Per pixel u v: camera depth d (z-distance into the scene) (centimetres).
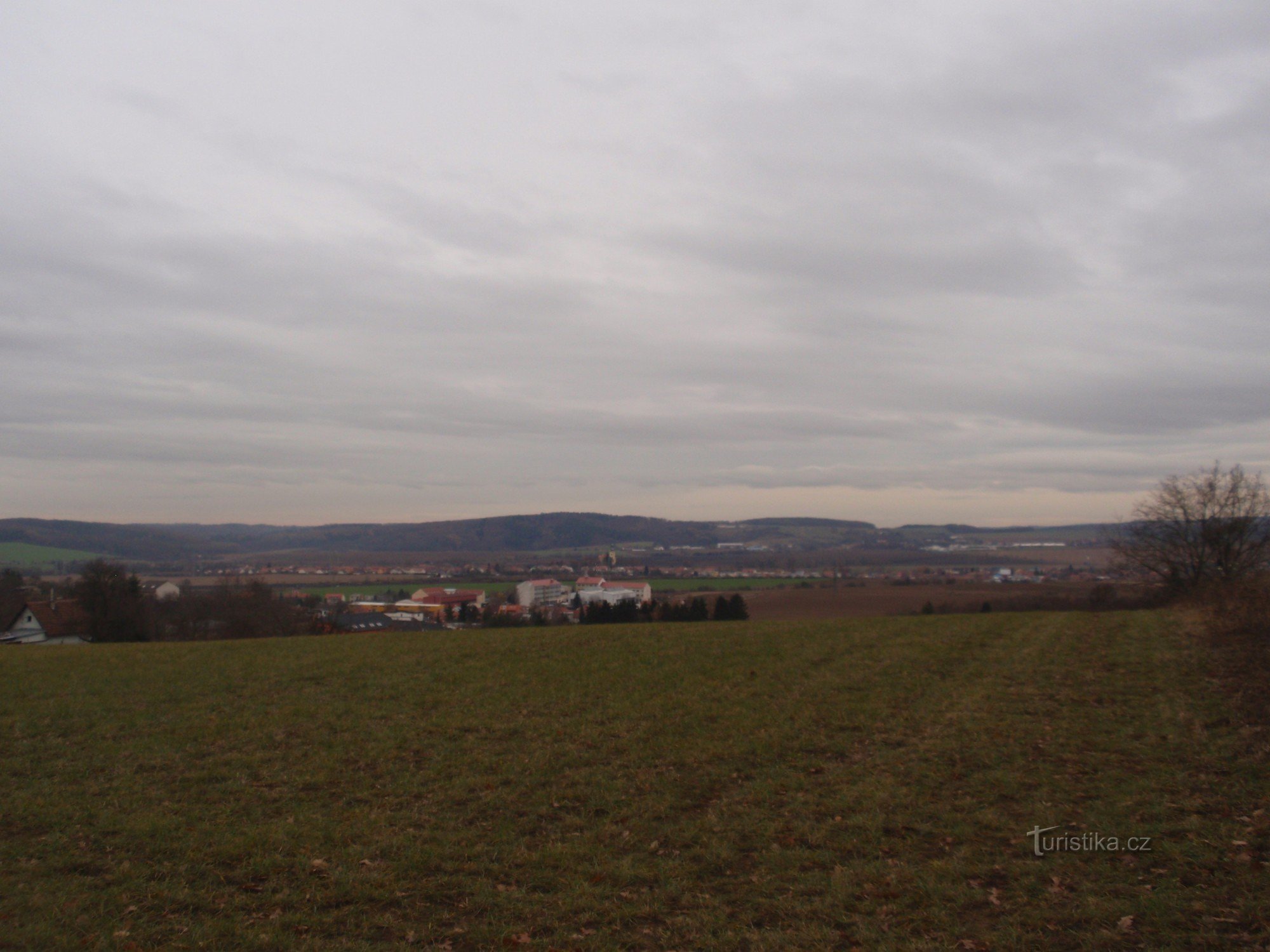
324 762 1417
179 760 1430
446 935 823
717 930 816
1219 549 4294
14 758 1436
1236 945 692
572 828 1116
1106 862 891
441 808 1195
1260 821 941
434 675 2170
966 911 817
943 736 1469
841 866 943
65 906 853
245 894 905
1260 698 1488
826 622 3253
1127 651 2234
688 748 1464
